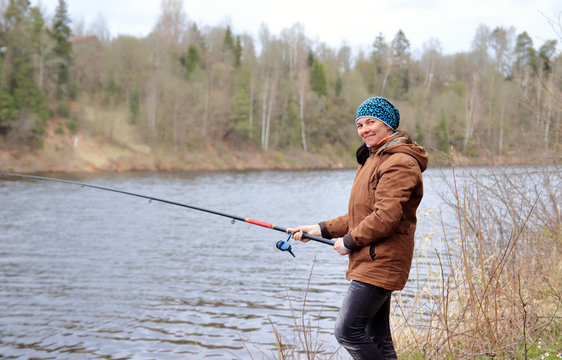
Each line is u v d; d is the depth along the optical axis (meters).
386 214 2.79
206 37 90.06
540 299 4.54
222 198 25.66
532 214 5.95
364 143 3.17
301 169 57.25
